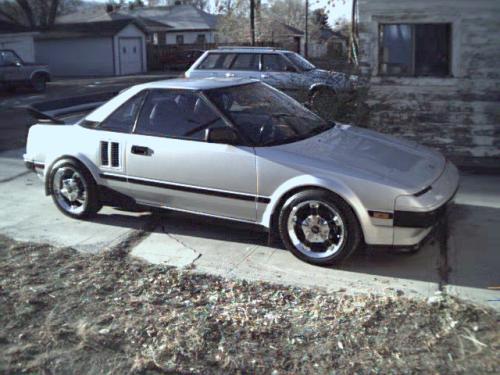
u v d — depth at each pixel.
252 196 5.06
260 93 5.93
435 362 3.42
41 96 23.25
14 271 4.80
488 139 8.98
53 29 41.41
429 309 4.04
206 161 5.24
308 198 4.77
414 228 4.54
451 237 5.54
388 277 4.68
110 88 26.89
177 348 3.59
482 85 8.86
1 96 23.44
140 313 4.06
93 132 5.92
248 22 39.81
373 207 4.57
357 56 9.48
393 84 9.20
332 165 4.79
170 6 56.34
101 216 6.29
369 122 9.36
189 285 4.52
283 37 42.66
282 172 4.88
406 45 9.13
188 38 51.62
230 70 14.08
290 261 5.02
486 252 5.16
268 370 3.38
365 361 3.44
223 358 3.50
